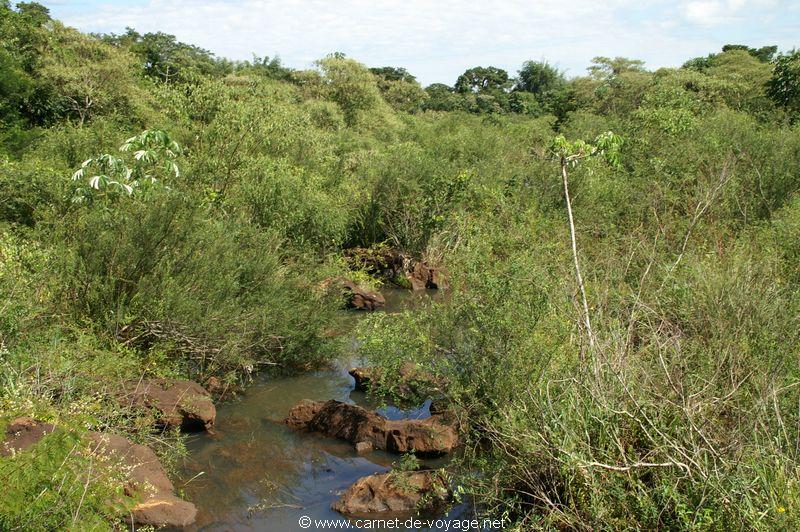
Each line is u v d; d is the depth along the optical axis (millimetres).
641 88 28828
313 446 6941
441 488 5684
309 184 13023
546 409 5066
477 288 6719
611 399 4840
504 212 11164
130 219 7727
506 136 20281
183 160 11539
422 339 6703
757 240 9297
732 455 4414
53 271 7293
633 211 11734
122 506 4996
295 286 9461
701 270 7039
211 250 8164
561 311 6113
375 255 14977
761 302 6324
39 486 4336
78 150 12414
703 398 4965
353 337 9617
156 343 7590
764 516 3873
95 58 23234
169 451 6395
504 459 5457
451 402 6410
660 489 4359
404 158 15875
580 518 4578
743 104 24562
